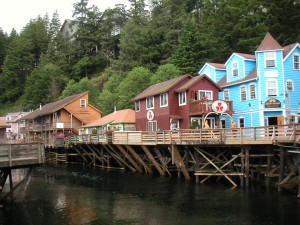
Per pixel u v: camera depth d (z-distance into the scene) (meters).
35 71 89.19
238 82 35.09
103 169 36.56
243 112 34.84
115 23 93.94
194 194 21.39
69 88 67.88
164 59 64.56
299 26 46.56
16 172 35.84
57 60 90.50
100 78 73.12
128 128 42.25
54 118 56.19
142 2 92.31
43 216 17.80
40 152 19.16
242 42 46.53
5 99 94.81
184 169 26.52
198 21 66.12
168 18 69.56
